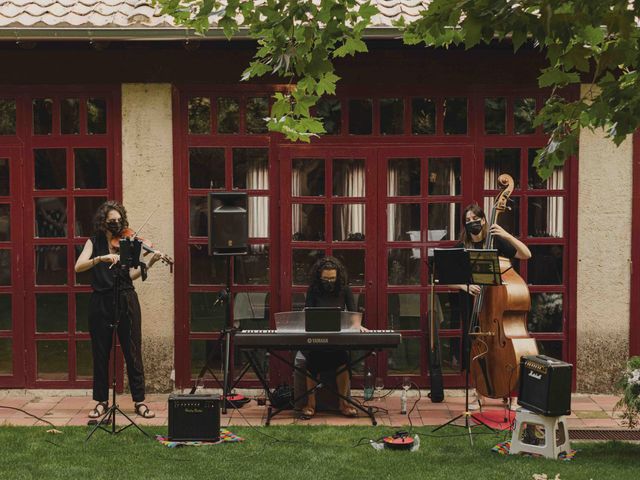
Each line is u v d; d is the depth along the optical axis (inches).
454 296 316.8
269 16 190.5
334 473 226.2
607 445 255.9
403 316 319.9
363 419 286.8
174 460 237.6
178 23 246.1
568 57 185.0
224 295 301.1
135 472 226.8
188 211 318.3
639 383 241.6
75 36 290.4
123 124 315.6
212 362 319.6
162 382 319.3
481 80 315.6
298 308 319.3
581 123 201.8
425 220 318.7
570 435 269.3
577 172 315.9
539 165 207.3
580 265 318.0
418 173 318.3
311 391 282.7
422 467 230.8
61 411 297.4
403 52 315.6
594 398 316.5
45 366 319.9
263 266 319.9
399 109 317.7
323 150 317.1
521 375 246.7
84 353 319.6
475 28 172.1
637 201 316.2
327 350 282.2
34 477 222.5
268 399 305.7
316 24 192.2
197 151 317.7
